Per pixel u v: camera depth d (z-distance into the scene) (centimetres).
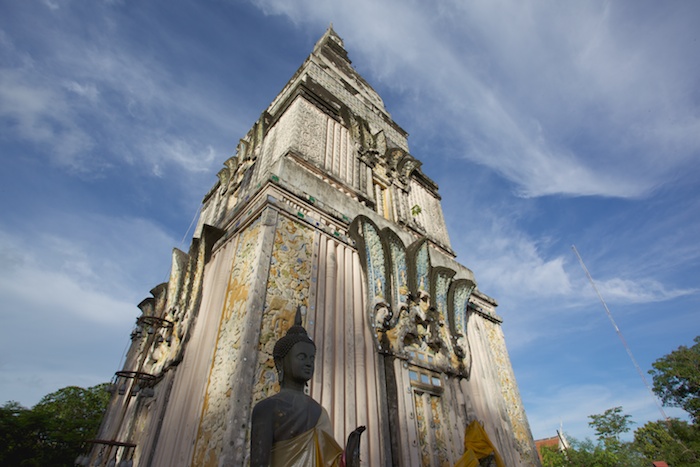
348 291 752
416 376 759
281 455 261
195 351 703
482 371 995
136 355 1125
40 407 2391
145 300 1186
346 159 1143
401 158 1377
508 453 879
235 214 850
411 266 884
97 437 1000
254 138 1258
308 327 630
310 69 1435
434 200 1514
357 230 816
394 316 773
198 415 554
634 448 3888
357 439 333
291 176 797
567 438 4106
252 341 543
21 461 1698
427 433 703
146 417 843
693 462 3180
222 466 435
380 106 1798
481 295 1219
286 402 287
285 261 671
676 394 3803
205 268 868
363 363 676
